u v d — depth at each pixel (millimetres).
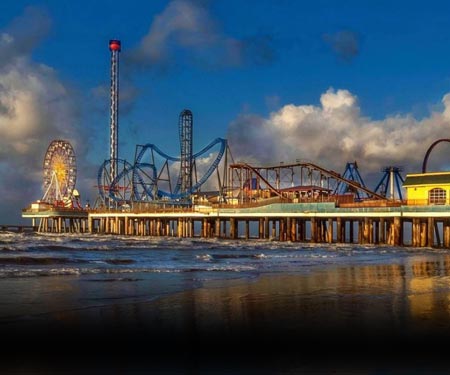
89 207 141375
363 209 68562
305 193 87375
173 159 125438
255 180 97938
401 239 65312
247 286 22750
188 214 95562
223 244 64812
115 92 146000
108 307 16766
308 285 23312
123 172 129500
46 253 40156
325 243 72688
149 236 106062
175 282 24000
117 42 146375
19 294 19062
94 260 34688
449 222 64500
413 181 65438
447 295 20000
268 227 81000
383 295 19953
